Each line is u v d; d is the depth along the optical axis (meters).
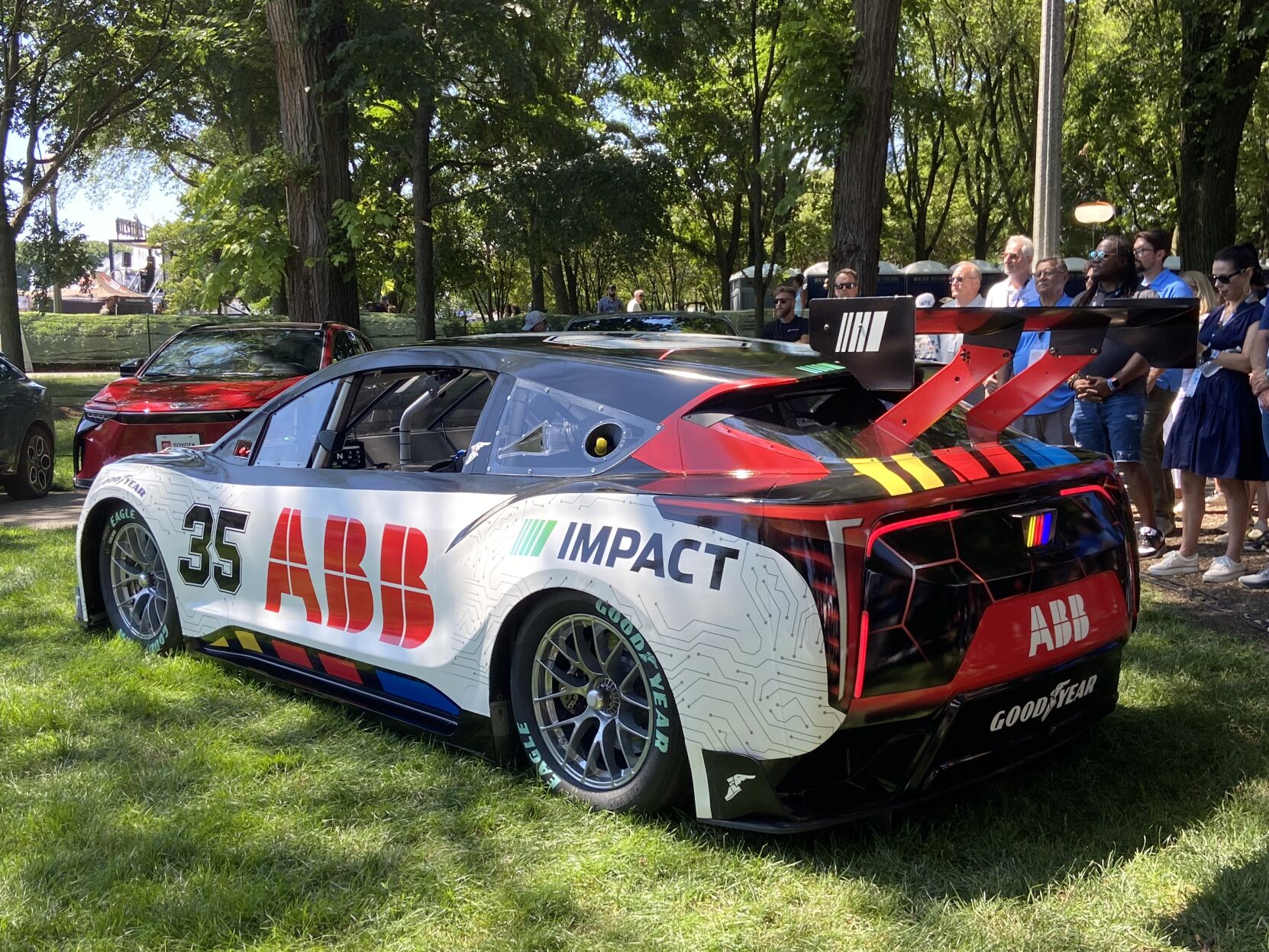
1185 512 5.93
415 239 20.41
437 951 2.51
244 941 2.57
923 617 2.76
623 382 3.42
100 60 20.27
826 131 9.28
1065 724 3.23
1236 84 14.35
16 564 6.83
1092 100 19.08
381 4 14.25
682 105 26.55
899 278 28.73
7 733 3.91
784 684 2.70
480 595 3.44
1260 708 3.88
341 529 3.94
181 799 3.34
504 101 19.73
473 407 4.42
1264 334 5.25
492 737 3.47
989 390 6.86
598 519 3.13
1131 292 6.59
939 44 33.25
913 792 2.91
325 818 3.21
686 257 46.72
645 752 3.05
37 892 2.77
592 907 2.69
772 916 2.62
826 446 3.04
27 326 33.06
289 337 9.56
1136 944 2.43
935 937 2.49
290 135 12.52
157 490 4.78
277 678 4.28
